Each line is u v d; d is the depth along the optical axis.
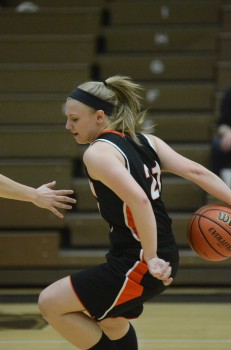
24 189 7.72
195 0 19.81
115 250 7.28
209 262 15.05
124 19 19.55
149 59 18.11
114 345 7.47
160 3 19.48
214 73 18.08
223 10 18.91
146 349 10.09
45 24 18.86
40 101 16.73
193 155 16.30
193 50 18.70
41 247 15.18
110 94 7.50
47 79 17.42
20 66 17.73
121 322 7.83
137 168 7.21
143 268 7.05
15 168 15.66
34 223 15.48
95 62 18.14
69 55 18.06
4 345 10.35
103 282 7.10
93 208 15.90
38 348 10.14
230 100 15.41
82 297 7.14
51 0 20.08
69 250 15.33
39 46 18.11
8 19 18.94
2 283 15.24
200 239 7.69
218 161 15.32
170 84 17.78
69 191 7.86
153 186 7.34
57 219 15.47
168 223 7.43
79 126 7.46
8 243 15.23
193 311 12.98
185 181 16.00
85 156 7.04
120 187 6.72
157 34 18.78
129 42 18.88
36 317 12.44
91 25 18.78
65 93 17.39
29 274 15.21
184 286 15.13
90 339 7.33
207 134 17.00
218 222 7.66
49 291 7.28
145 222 6.68
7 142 16.22
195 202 15.94
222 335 11.01
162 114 17.38
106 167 6.81
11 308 13.25
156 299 14.01
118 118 7.52
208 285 15.16
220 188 7.71
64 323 7.28
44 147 16.20
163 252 7.18
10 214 15.48
